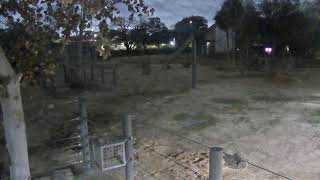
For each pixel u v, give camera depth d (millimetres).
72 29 5453
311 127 11414
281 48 34031
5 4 5273
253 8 33844
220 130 11227
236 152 9031
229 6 34031
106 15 5254
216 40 45156
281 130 11117
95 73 28406
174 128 11562
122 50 51938
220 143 9844
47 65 5691
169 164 8188
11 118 4875
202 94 18109
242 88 19906
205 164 8172
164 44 54188
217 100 16391
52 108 14586
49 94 17641
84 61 29156
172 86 21266
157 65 35844
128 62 40062
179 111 14195
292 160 8469
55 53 5734
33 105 14922
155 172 7695
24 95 15305
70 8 5270
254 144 9727
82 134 7211
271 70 27500
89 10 5051
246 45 33938
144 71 28516
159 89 20203
